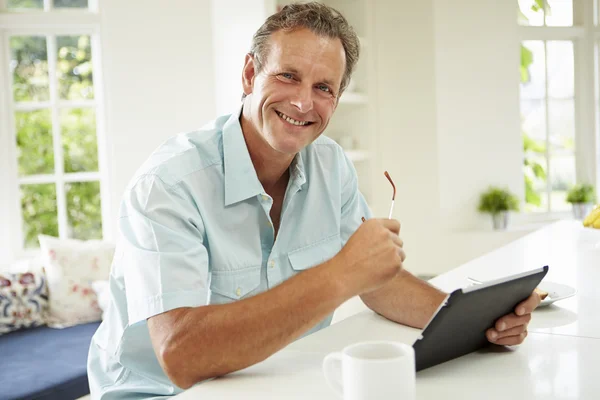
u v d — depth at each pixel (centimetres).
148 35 372
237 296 133
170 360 104
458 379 98
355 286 104
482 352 111
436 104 436
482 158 451
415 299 130
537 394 91
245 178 132
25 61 377
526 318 111
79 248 332
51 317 320
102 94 377
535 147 485
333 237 152
